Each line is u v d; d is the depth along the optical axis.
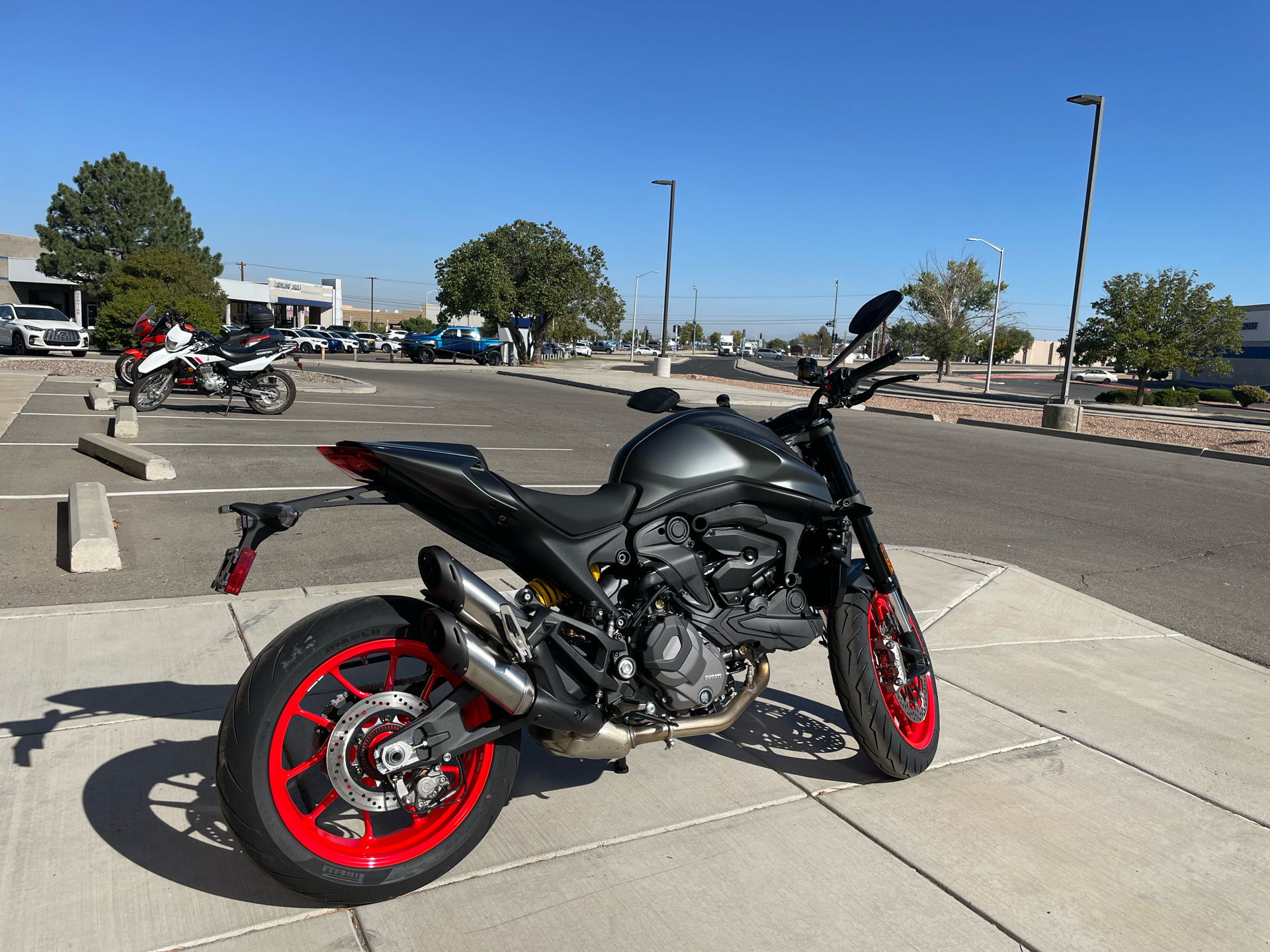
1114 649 5.00
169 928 2.26
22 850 2.52
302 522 6.78
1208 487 11.90
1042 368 106.44
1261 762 3.62
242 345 13.24
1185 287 35.31
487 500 2.48
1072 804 3.21
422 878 2.42
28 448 9.27
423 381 25.28
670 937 2.36
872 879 2.68
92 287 49.78
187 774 2.95
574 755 2.69
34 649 3.86
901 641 3.50
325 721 2.36
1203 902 2.66
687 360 79.62
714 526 2.90
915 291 56.03
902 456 13.76
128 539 5.96
